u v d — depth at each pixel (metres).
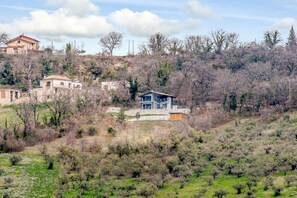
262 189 70.25
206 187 75.25
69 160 95.12
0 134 111.25
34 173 87.81
